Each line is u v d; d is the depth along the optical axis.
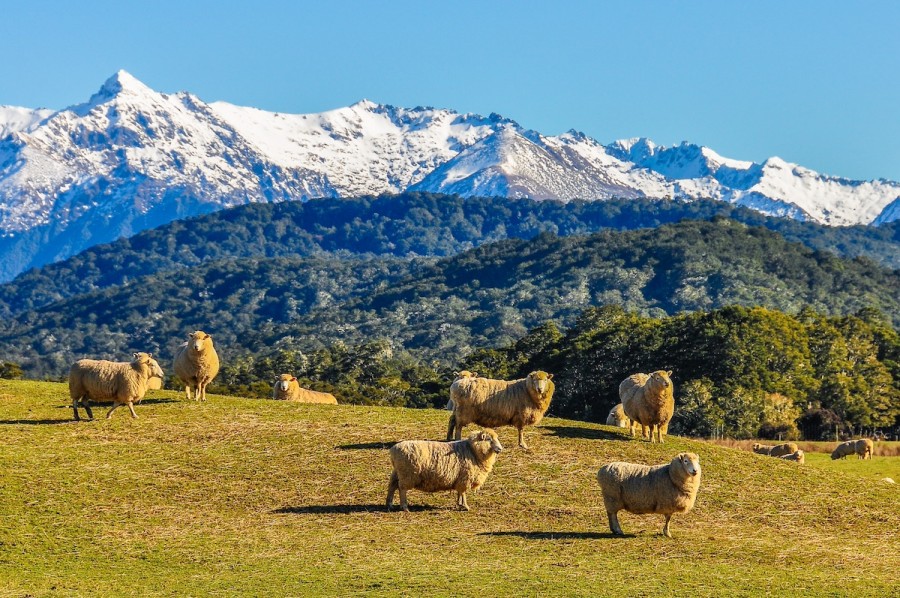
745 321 114.19
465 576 26.25
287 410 46.41
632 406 42.84
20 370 114.56
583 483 36.47
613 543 29.89
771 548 30.27
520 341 142.12
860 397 114.94
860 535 33.09
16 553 28.48
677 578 26.36
